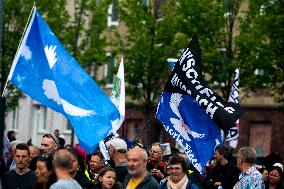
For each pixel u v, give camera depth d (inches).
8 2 2112.5
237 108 816.3
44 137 824.9
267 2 1817.2
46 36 808.9
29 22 808.9
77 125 795.4
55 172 601.9
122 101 938.1
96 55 2135.8
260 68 1834.4
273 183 909.8
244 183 767.1
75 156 732.0
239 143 2165.4
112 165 861.8
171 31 1994.3
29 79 806.5
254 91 1891.0
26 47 808.9
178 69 834.8
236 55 1903.3
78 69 812.0
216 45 1888.5
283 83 1904.5
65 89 802.8
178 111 843.4
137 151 666.2
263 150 2129.7
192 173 875.4
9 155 912.9
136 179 668.7
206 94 824.9
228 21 1893.5
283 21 1777.8
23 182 745.6
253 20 1850.4
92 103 807.7
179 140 844.6
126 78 2057.1
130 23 2043.6
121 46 2112.5
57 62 807.7
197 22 1875.0
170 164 718.5
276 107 2102.6
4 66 2086.6
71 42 2150.6
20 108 2792.8
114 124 828.0
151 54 2018.9
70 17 2180.1
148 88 2060.8
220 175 898.1
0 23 863.7
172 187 718.5
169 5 2011.6
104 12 2156.7
